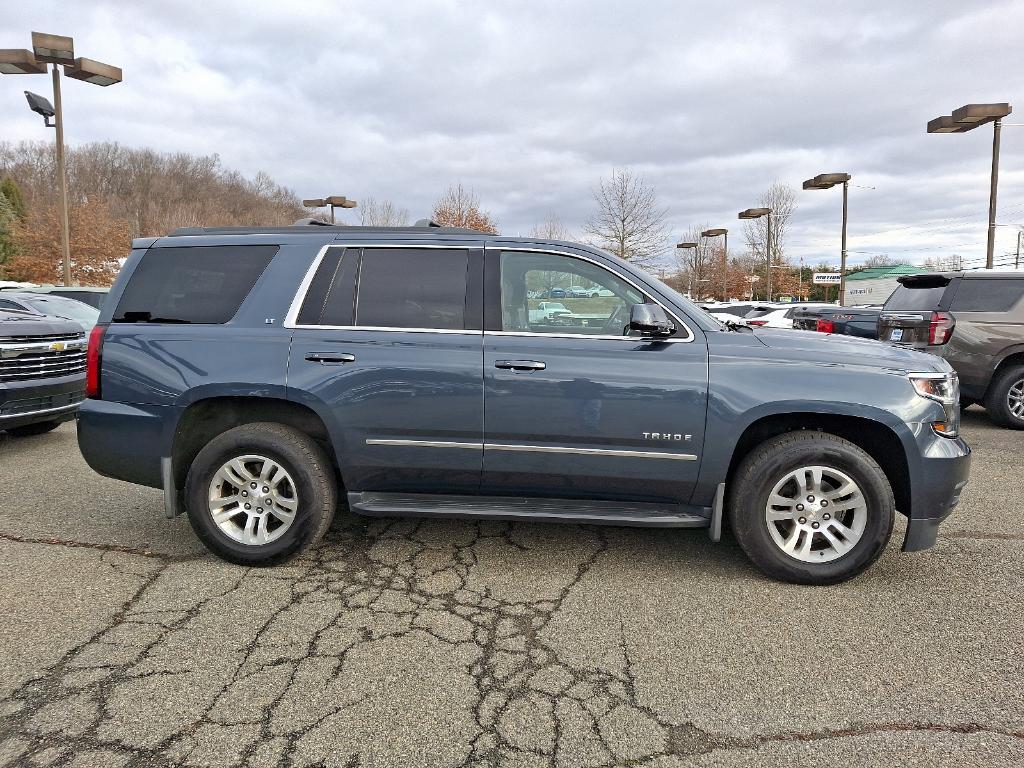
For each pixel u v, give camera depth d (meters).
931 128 18.08
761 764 2.12
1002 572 3.62
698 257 52.56
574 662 2.72
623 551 3.89
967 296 7.77
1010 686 2.56
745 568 3.66
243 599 3.24
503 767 2.10
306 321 3.56
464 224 34.53
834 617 3.11
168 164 91.38
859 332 11.63
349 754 2.15
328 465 3.61
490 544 3.98
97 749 2.16
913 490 3.33
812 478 3.37
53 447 6.59
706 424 3.34
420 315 3.54
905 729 2.30
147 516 4.43
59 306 11.54
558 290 3.57
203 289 3.69
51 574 3.50
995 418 7.77
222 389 3.48
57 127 15.67
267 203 98.69
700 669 2.67
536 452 3.43
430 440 3.47
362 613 3.11
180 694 2.46
